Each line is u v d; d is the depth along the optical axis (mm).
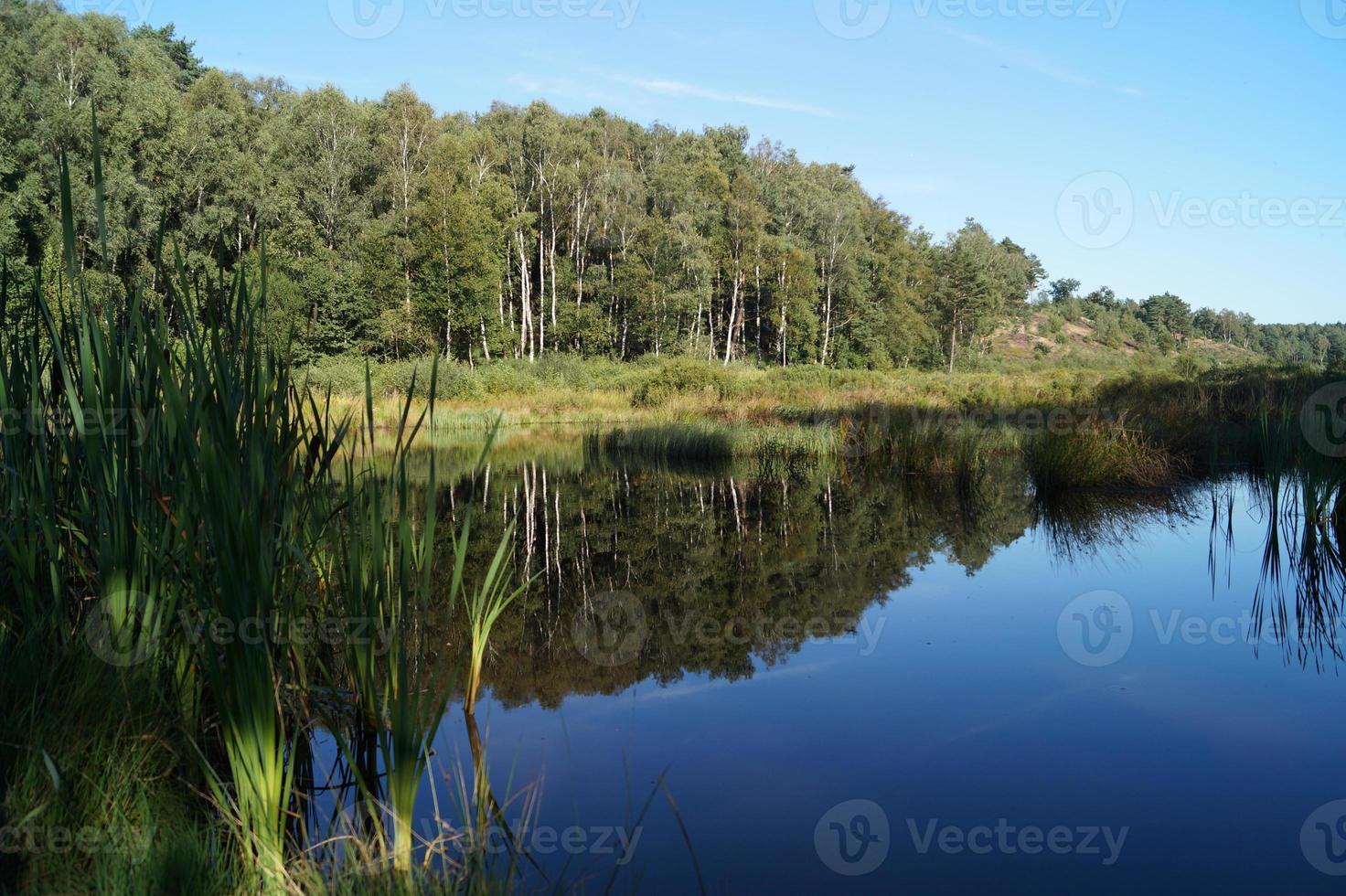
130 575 2680
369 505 3439
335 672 3529
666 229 41406
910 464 11016
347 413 3400
